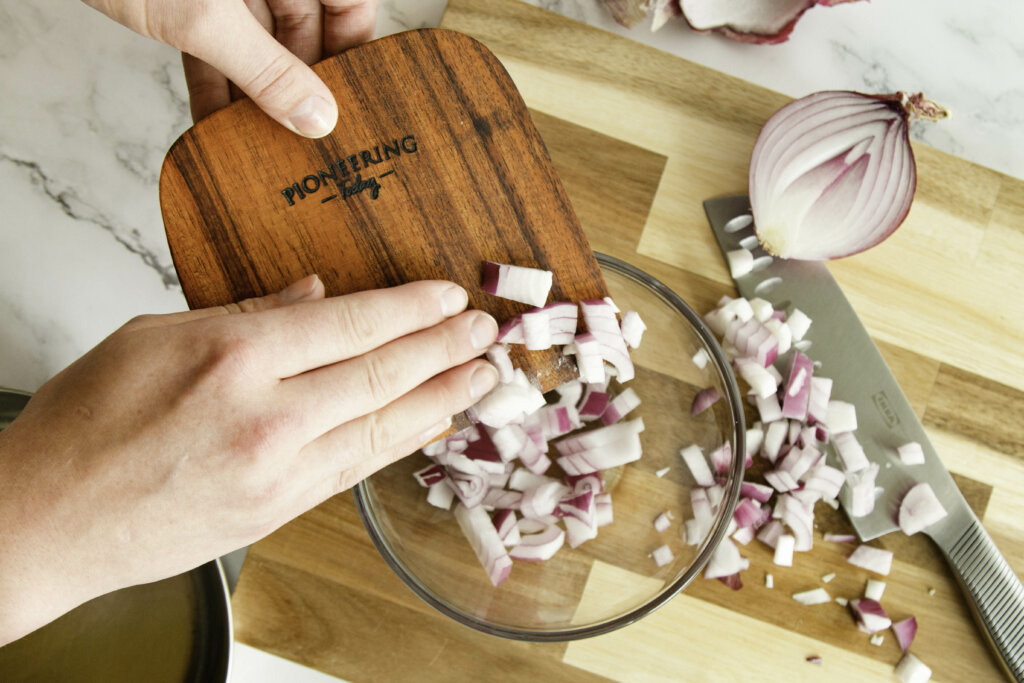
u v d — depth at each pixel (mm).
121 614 527
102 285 580
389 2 594
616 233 561
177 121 590
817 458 546
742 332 550
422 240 462
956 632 545
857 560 547
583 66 560
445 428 468
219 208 455
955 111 592
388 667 542
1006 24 591
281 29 521
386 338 434
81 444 415
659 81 561
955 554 538
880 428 547
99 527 418
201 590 526
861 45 592
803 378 543
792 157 543
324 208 458
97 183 584
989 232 559
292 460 425
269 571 544
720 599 547
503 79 460
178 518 421
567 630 517
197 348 416
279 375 422
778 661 544
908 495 543
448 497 548
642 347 554
